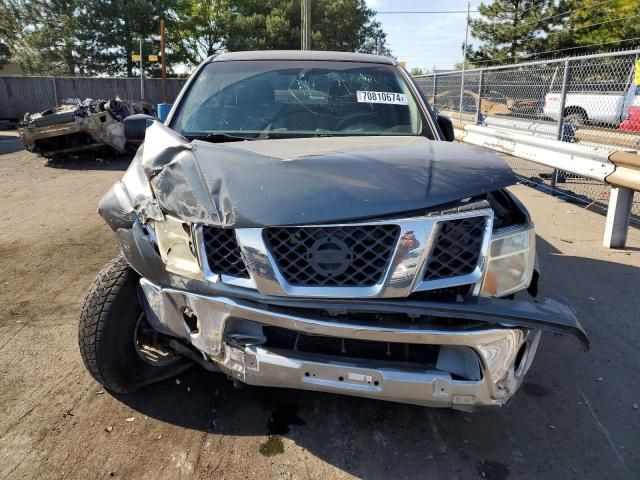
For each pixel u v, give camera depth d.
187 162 2.36
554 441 2.62
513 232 2.27
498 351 2.10
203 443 2.54
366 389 2.13
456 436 2.63
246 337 2.22
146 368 2.85
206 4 40.75
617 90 7.86
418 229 2.02
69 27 38.09
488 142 8.72
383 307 2.02
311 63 3.83
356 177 2.18
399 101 3.60
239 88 3.60
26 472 2.33
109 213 2.58
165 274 2.33
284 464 2.42
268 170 2.23
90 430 2.62
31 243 5.66
